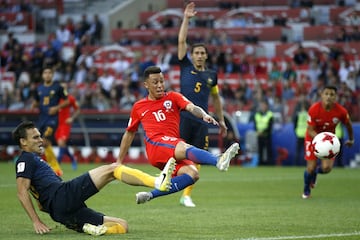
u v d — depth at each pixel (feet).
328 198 127.75
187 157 84.79
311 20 311.68
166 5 338.13
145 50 289.94
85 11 344.49
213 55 264.31
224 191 141.59
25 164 79.87
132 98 243.19
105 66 283.59
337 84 244.01
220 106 116.67
